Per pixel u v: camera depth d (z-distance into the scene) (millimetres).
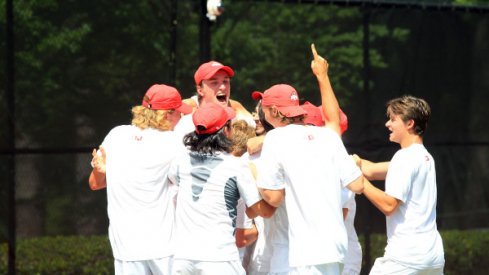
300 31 28781
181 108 20391
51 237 26094
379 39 29625
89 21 26531
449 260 30453
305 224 17297
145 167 18688
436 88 30406
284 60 28578
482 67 31109
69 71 26297
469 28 30922
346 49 29188
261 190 17625
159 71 27125
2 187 25594
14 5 25734
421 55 30203
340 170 17797
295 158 17438
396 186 18781
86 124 26438
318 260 17109
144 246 18531
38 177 25953
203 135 17969
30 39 25906
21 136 25781
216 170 17734
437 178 30453
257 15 28422
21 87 25812
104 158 19297
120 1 26828
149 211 18672
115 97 26719
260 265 19094
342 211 18812
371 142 29266
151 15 27094
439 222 30516
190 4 27469
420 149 19188
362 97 29250
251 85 28203
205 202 17641
